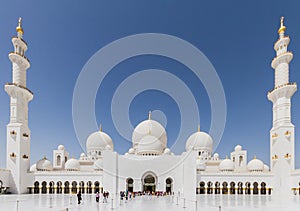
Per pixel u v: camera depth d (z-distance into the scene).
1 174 67.62
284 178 69.94
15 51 74.00
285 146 70.75
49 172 74.94
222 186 77.81
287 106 72.50
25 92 74.56
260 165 84.06
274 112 77.31
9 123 72.19
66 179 75.12
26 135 74.81
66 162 83.94
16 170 70.75
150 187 82.75
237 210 35.34
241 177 77.12
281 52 74.94
